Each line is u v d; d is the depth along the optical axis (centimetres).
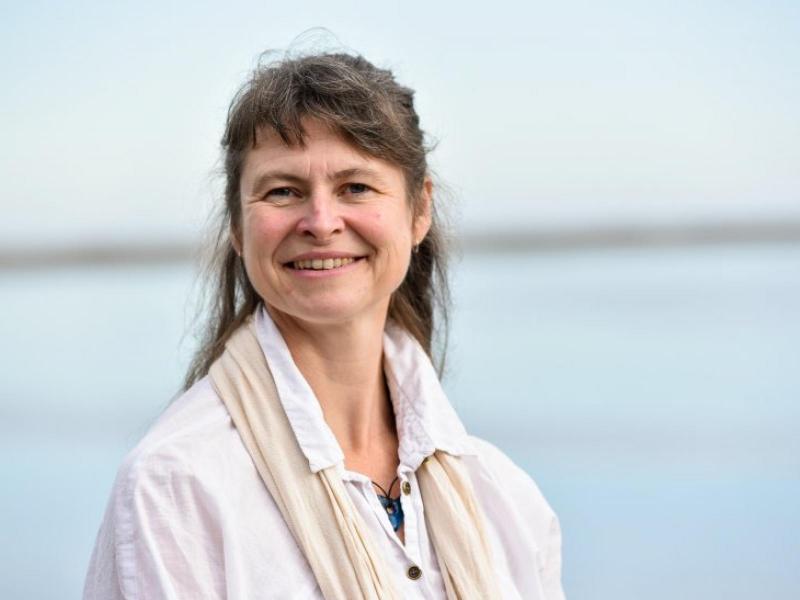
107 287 2780
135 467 228
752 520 793
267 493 238
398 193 255
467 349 1512
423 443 265
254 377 250
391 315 290
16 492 888
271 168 245
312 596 229
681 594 650
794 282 2389
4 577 692
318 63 250
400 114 256
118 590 224
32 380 1412
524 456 988
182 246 4759
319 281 246
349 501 238
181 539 224
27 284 3003
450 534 256
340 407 263
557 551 290
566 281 2494
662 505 830
